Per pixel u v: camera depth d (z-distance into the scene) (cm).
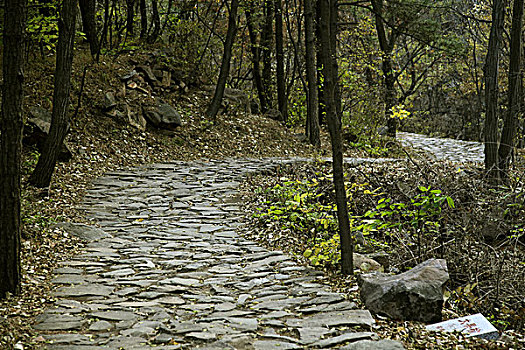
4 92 550
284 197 1059
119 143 1460
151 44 2030
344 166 1462
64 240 798
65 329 493
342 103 2225
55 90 1038
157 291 620
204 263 738
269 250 809
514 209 924
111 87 1602
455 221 856
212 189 1192
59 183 1112
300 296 605
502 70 2594
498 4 1366
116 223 934
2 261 557
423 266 599
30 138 1216
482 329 522
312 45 1903
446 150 2458
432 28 1891
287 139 1911
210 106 1838
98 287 623
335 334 490
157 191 1158
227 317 538
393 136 2331
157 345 463
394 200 969
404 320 543
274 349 457
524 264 820
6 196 552
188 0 2178
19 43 549
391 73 2366
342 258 680
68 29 1031
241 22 2378
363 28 2422
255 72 2333
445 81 3831
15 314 514
